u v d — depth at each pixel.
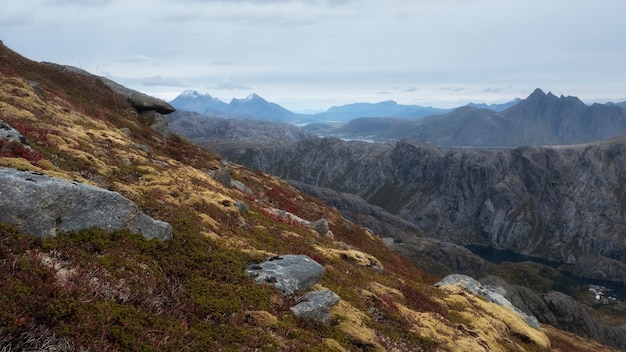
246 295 15.31
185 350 10.69
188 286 14.45
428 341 20.58
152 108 62.91
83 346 9.12
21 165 16.09
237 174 58.22
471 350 22.23
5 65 44.50
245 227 26.20
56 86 49.19
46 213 12.91
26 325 8.71
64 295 9.98
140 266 13.84
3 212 11.96
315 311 16.39
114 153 30.22
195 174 36.50
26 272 10.05
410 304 27.17
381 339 18.25
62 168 20.98
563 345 37.59
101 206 14.86
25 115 28.38
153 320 11.14
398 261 59.84
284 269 18.47
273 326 13.92
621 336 155.75
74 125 33.47
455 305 31.95
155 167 31.23
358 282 25.61
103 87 59.28
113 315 10.29
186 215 21.23
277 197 58.34
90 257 12.62
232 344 11.95
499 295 44.88
